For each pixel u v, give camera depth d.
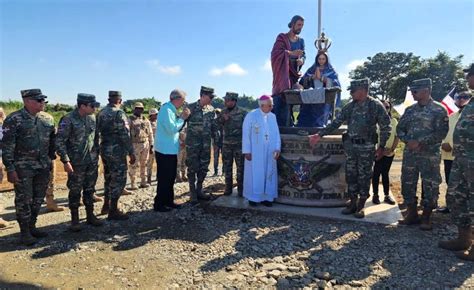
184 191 7.79
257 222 5.55
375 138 5.44
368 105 5.30
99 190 8.48
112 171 5.78
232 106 6.80
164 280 3.77
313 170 6.12
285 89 6.95
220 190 7.82
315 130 6.18
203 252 4.50
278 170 6.43
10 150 4.53
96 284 3.69
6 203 7.23
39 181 5.00
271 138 6.17
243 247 4.62
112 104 5.80
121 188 5.83
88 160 5.31
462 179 4.33
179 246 4.71
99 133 5.76
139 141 8.32
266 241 4.79
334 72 7.03
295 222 5.53
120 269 4.04
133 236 5.12
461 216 4.34
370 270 3.92
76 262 4.24
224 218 5.81
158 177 6.23
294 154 6.25
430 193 5.04
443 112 4.91
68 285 3.66
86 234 5.23
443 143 6.12
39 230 5.15
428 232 5.04
